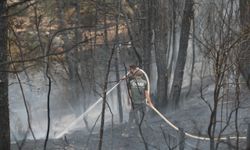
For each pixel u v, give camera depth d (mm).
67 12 21797
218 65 6496
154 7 17969
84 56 19016
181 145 8016
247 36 7102
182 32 17891
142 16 17594
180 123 13344
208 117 14203
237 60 6801
